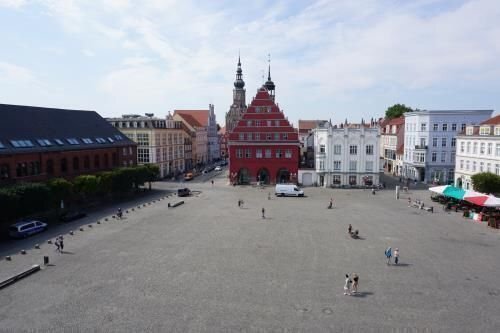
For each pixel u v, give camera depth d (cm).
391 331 2131
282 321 2241
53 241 3844
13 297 2541
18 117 5650
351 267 3145
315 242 3862
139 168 7012
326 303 2478
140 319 2253
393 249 3647
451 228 4472
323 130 8106
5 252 3494
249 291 2653
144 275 2938
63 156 5966
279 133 8338
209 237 4025
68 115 6938
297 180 8388
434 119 8212
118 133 7975
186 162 12044
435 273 3014
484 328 2162
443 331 2131
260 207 5788
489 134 6200
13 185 4462
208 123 15062
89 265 3153
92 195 6366
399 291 2667
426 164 8369
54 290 2655
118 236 4053
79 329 2138
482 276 2950
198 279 2864
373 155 7962
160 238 3981
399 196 6844
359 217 5069
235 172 8488
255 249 3616
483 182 5397
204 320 2247
